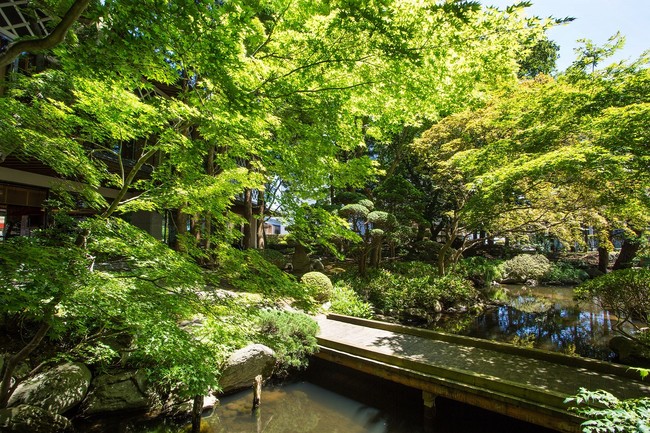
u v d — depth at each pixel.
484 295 13.10
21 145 3.29
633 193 5.21
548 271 16.23
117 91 2.57
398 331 7.51
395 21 2.63
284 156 3.23
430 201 19.30
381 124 4.10
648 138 4.45
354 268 14.13
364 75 3.06
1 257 2.06
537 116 6.13
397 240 12.59
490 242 23.91
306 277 10.04
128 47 2.14
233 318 3.45
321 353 6.61
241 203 14.71
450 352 6.15
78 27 3.34
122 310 2.70
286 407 5.53
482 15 2.86
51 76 3.99
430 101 3.67
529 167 5.12
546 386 4.69
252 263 3.48
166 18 1.92
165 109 2.77
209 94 2.75
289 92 2.93
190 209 3.80
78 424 4.65
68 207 3.61
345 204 12.34
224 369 5.55
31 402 4.32
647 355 6.54
